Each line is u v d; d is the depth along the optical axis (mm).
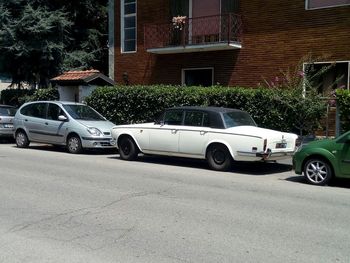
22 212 7023
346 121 13070
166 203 7703
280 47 17312
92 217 6762
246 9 18156
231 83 18734
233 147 11289
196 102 15930
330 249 5445
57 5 25906
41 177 10125
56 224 6387
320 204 7836
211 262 4969
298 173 10195
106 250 5348
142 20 21516
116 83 22531
